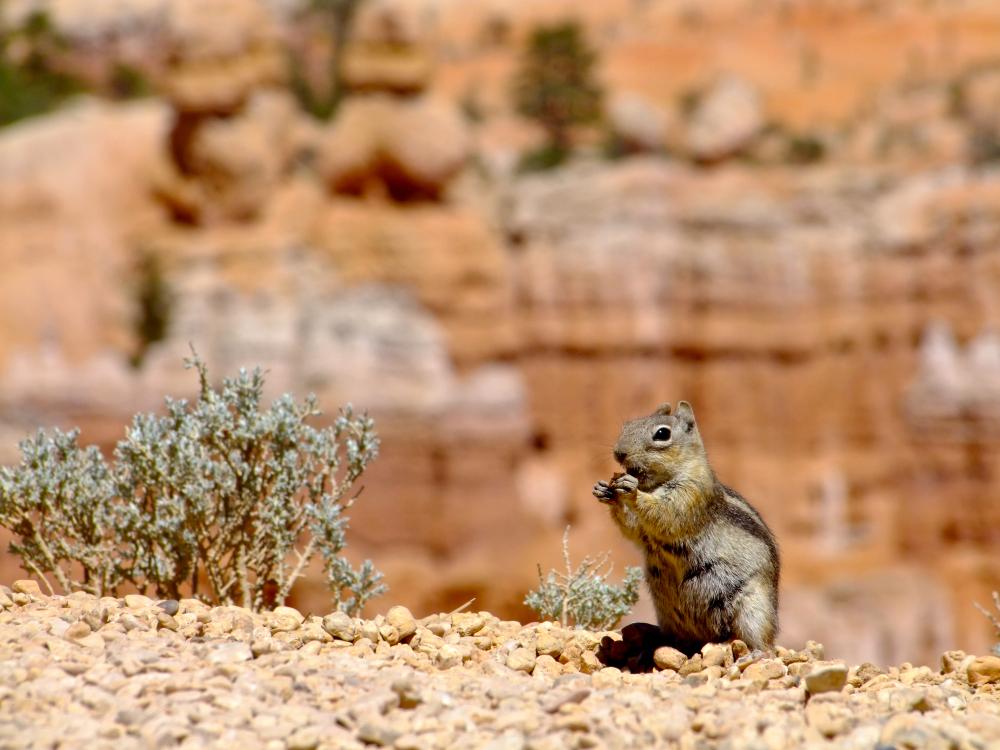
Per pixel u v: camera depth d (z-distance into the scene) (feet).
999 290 225.15
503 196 229.45
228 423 33.01
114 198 211.82
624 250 221.25
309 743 21.29
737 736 22.36
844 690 26.45
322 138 230.68
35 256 201.77
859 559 218.59
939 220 228.84
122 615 28.43
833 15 360.89
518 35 380.58
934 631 214.07
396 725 22.34
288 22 336.90
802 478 222.07
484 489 198.29
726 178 235.81
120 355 192.65
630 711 23.90
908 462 223.10
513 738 21.65
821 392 225.76
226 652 25.91
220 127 209.56
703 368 223.71
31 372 188.55
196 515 32.42
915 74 329.52
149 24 357.41
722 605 31.01
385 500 191.42
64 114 246.06
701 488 31.19
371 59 214.69
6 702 22.56
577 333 219.00
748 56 347.36
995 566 213.87
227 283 195.83
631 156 270.05
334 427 34.14
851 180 237.66
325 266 202.90
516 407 204.95
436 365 199.52
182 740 21.34
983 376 221.05
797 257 226.38
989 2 353.72
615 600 36.04
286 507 33.42
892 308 226.79
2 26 341.21
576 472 215.31
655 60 351.25
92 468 33.19
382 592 33.71
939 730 22.67
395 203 214.28
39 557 32.71
